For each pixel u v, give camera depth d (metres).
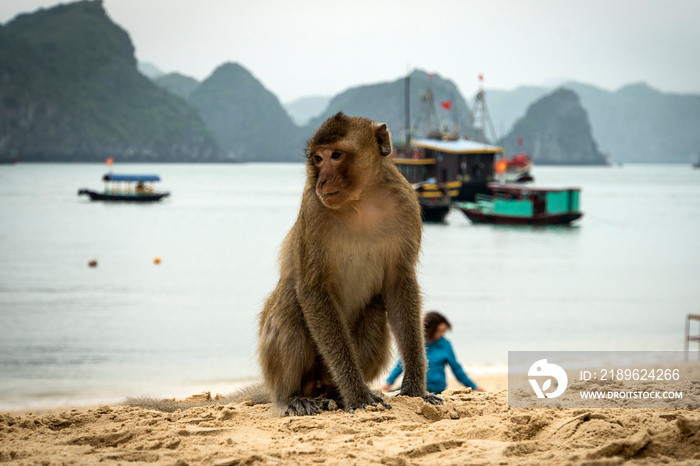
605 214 91.94
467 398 7.12
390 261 6.25
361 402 6.06
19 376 19.23
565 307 31.81
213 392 17.36
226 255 50.28
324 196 5.78
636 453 4.12
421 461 4.36
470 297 34.44
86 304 31.28
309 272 6.07
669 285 38.62
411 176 85.19
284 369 6.47
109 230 67.25
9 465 4.30
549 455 4.22
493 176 85.19
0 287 35.62
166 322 27.41
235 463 4.29
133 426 5.76
